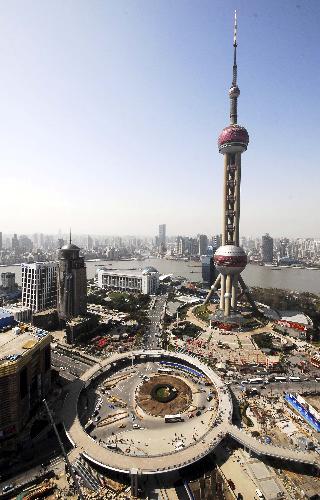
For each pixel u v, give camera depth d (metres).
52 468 121.75
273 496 111.56
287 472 123.00
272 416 155.38
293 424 149.38
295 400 162.38
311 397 173.00
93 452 126.19
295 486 116.19
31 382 151.00
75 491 112.06
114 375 198.62
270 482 117.69
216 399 171.38
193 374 199.88
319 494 112.31
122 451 132.50
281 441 137.88
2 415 132.25
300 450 129.50
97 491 113.75
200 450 126.88
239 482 118.06
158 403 167.50
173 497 113.31
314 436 141.25
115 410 161.50
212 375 189.50
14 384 134.25
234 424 149.50
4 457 129.38
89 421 150.88
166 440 140.00
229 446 136.25
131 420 153.62
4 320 183.62
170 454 124.81
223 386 177.12
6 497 109.06
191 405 166.00
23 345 155.50
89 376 188.38
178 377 196.25
